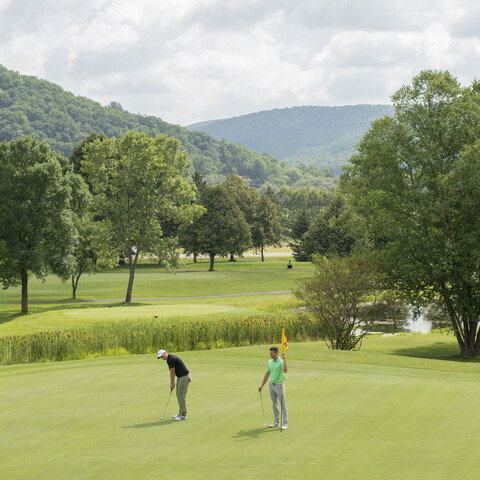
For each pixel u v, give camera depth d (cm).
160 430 1182
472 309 3106
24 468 953
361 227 4856
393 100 3472
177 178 6531
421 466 918
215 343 3531
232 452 1016
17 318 4619
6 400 1528
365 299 3347
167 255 6550
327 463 941
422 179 3312
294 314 4106
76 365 2289
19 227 5212
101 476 905
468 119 3281
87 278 8281
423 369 2148
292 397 1480
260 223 12025
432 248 3091
